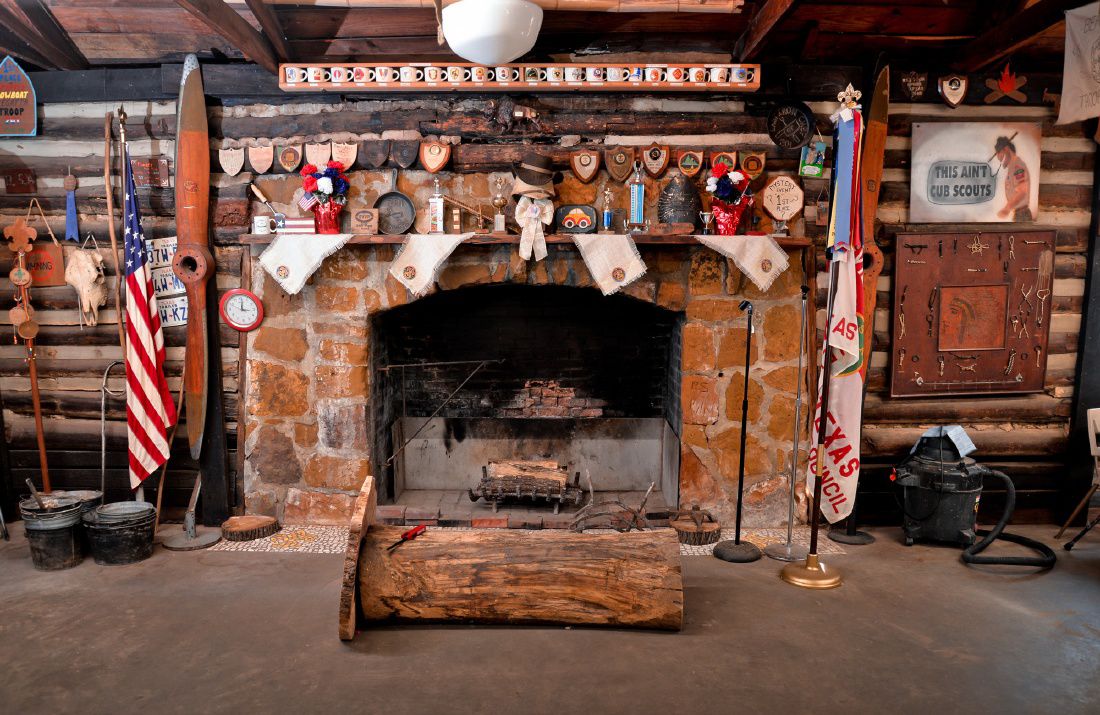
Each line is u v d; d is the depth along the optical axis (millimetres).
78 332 4316
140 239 3998
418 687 2531
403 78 3922
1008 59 4090
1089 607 3197
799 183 4129
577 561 2988
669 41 4086
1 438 4336
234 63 4082
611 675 2615
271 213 4164
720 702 2447
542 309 4664
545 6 3576
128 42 4059
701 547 3932
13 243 4180
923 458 4004
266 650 2787
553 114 4109
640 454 4844
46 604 3178
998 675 2623
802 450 4227
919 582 3477
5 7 3648
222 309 4141
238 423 4230
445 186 4137
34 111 4117
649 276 4098
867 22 3922
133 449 4000
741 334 4133
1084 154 4227
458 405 4793
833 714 2379
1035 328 4227
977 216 4203
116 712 2377
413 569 2971
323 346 4156
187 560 3705
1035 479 4395
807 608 3180
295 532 4117
